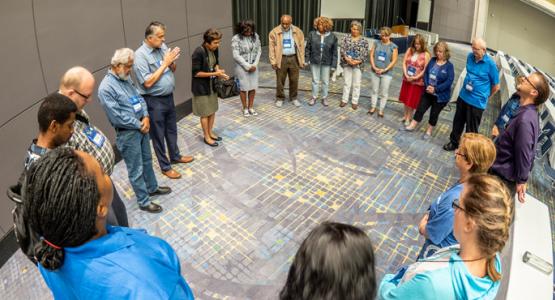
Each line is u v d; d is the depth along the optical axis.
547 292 1.50
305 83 7.25
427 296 1.14
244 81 5.27
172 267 1.07
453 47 12.17
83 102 2.23
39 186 0.87
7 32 2.90
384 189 3.79
